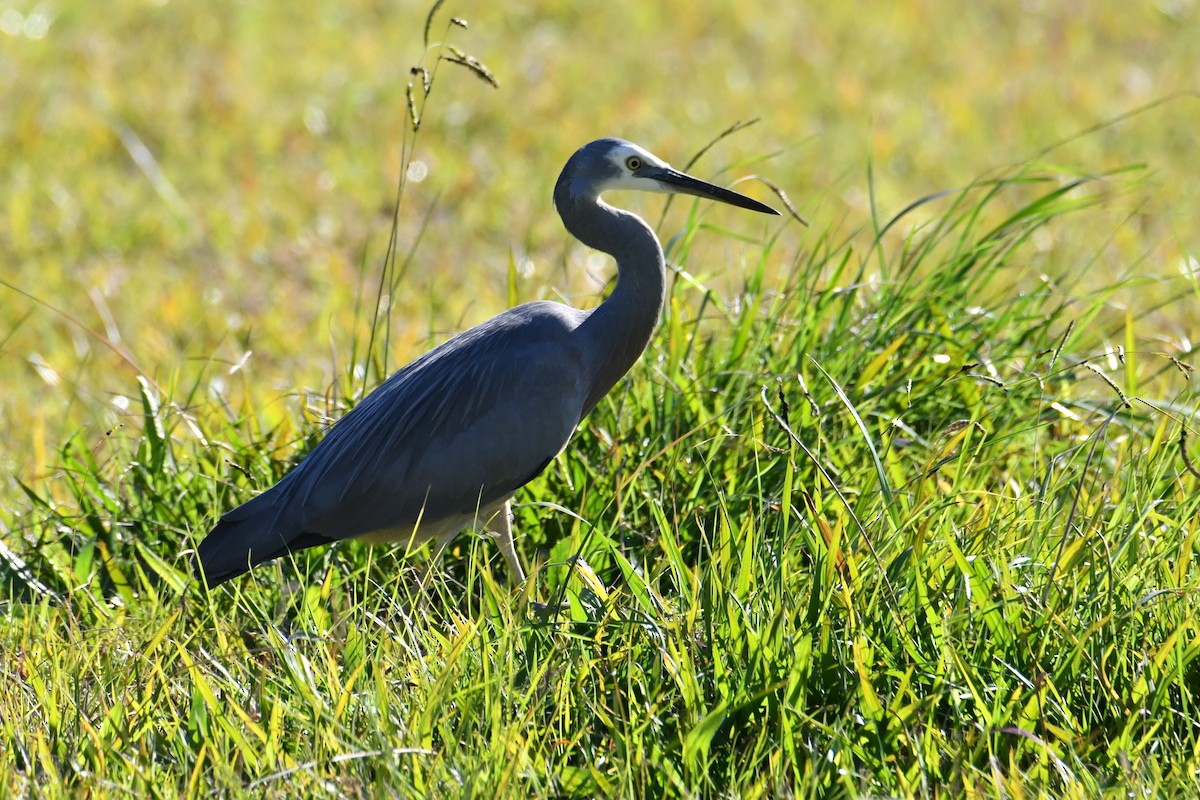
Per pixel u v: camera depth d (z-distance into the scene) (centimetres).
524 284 1420
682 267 1152
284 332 1520
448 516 929
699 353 1105
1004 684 722
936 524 852
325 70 2508
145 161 2047
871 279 1195
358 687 770
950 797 663
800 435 983
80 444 1074
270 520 900
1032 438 1042
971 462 927
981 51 2711
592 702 746
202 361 1429
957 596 781
